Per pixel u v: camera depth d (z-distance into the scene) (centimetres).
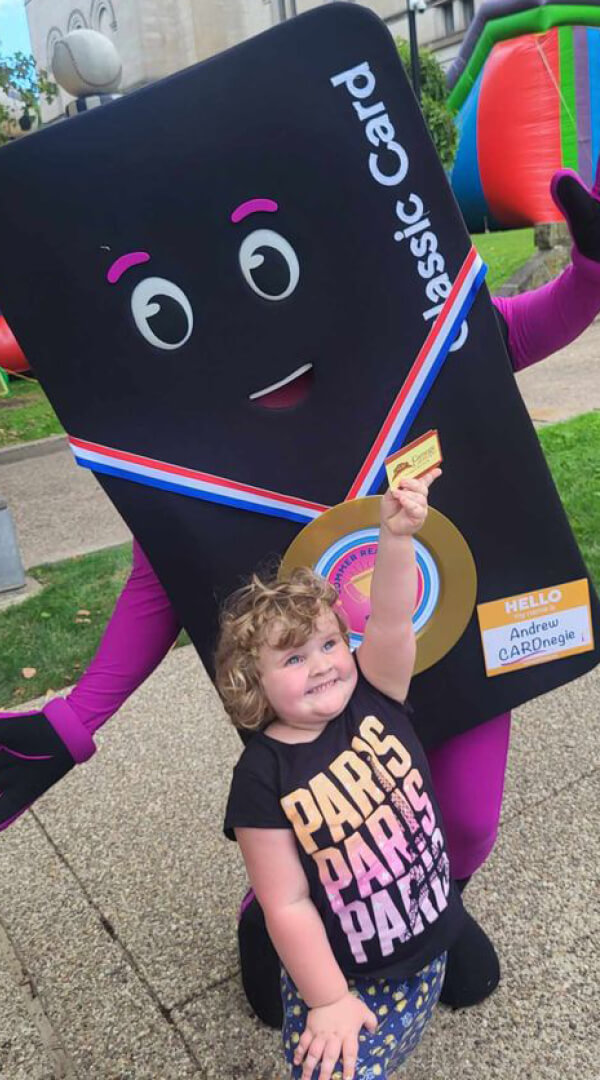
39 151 161
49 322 170
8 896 285
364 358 180
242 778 154
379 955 156
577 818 286
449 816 207
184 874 286
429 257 179
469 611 194
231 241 170
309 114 167
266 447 181
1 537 554
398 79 170
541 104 1475
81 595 536
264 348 176
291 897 151
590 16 1438
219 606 186
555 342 201
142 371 174
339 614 162
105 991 244
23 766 189
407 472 154
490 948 223
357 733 158
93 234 166
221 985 241
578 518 537
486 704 200
